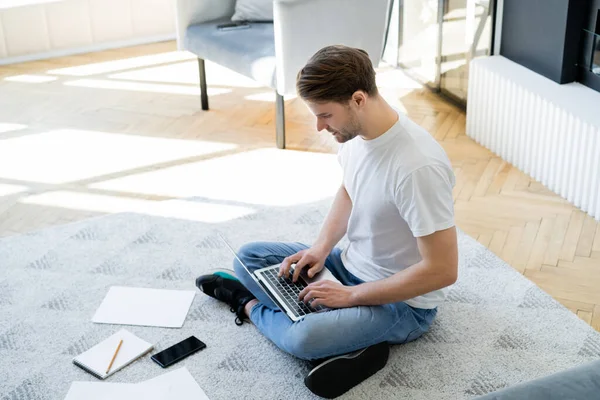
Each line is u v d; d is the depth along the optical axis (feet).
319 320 6.95
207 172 11.34
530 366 7.38
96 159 11.82
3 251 9.41
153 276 8.87
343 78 6.15
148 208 10.34
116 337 7.84
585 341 7.68
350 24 11.44
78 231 9.80
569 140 9.91
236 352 7.68
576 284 8.63
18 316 8.25
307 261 7.54
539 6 10.71
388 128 6.54
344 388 7.08
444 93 13.70
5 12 15.38
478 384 7.18
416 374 7.32
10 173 11.41
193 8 13.03
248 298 8.05
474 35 12.34
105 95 14.28
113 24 16.55
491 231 9.67
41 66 15.72
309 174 11.20
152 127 12.94
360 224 7.23
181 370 7.40
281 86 11.35
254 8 12.90
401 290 6.77
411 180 6.42
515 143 11.07
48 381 7.34
